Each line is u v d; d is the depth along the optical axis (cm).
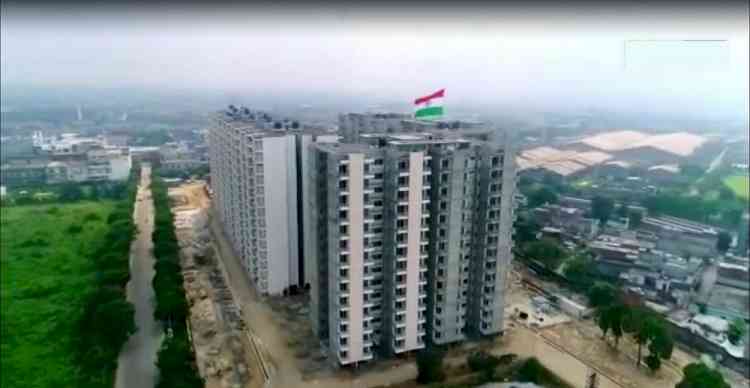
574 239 19350
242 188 15100
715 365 11594
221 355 11394
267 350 11600
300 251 14400
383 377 10512
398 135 12050
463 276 11331
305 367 10912
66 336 12356
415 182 10356
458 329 11519
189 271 16250
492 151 10888
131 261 17712
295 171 13838
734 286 16225
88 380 10388
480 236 11431
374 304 11012
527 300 14462
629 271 16588
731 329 13025
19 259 17700
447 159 10531
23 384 10275
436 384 10181
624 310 11638
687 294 15425
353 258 10269
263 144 13288
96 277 15475
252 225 14325
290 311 13475
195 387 9544
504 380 10400
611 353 11638
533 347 11812
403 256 10612
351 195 9981
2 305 14050
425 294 11200
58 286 15350
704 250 18738
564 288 15312
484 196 11175
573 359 11362
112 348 11356
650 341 11031
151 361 11412
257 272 14400
